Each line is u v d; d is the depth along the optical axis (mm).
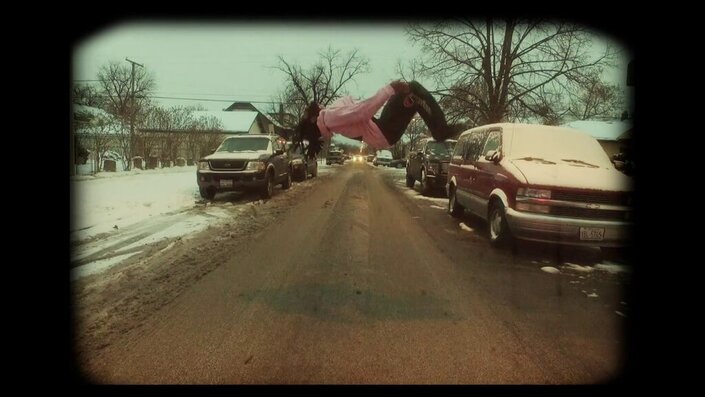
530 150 8047
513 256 7219
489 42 19797
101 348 3945
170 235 8289
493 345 4078
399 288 5582
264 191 13789
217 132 32750
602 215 6789
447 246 7871
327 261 6777
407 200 14477
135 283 5598
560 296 5367
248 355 3850
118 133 23172
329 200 13961
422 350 3965
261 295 5266
